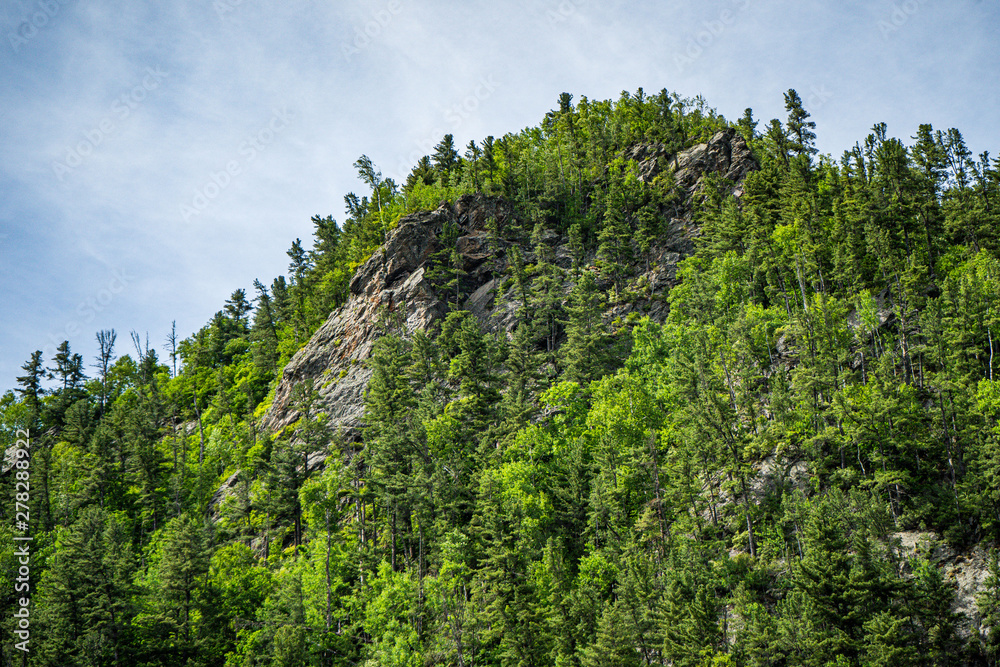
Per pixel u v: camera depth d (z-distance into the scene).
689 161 120.88
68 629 60.78
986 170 97.00
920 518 54.88
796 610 46.56
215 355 156.75
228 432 114.00
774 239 88.62
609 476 63.75
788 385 69.44
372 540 73.31
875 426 57.06
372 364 92.81
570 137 139.50
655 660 51.88
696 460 60.06
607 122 145.00
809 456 61.59
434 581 59.06
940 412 58.12
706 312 84.75
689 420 67.31
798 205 90.25
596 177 127.81
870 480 56.00
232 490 92.81
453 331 95.19
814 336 67.56
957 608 48.75
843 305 73.38
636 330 86.19
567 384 78.44
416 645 56.56
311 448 87.31
